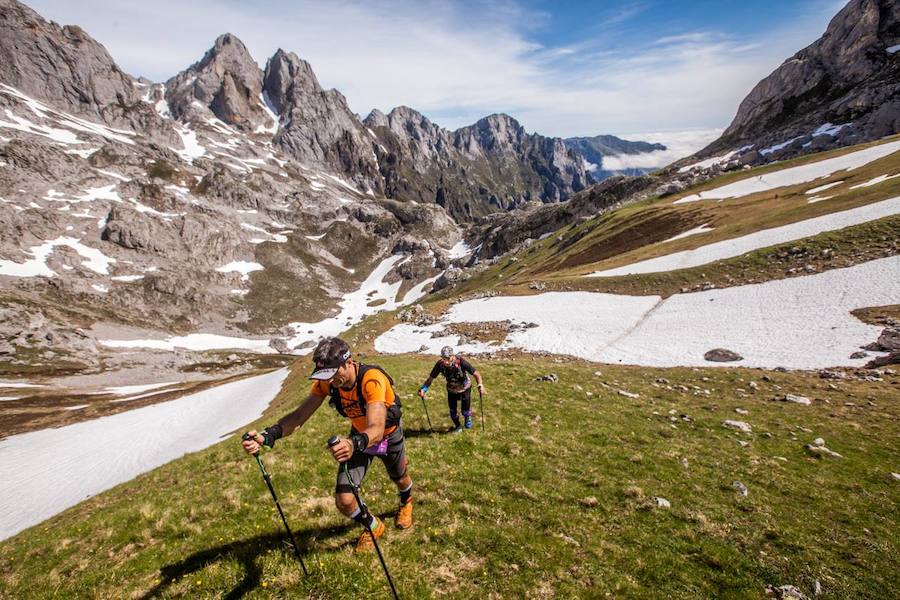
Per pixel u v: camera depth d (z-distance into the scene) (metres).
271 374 65.69
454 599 6.46
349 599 6.28
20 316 138.38
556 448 13.16
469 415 14.49
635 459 12.73
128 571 7.60
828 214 59.50
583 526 8.74
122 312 181.25
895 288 38.00
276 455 13.34
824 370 30.00
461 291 181.75
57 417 61.81
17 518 28.67
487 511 9.02
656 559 7.86
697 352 38.94
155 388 90.19
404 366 30.81
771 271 51.00
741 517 9.78
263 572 6.85
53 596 7.23
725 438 16.36
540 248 175.12
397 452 7.38
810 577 7.63
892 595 7.30
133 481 18.03
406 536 7.90
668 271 62.59
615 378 29.22
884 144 98.31
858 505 11.00
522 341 51.59
